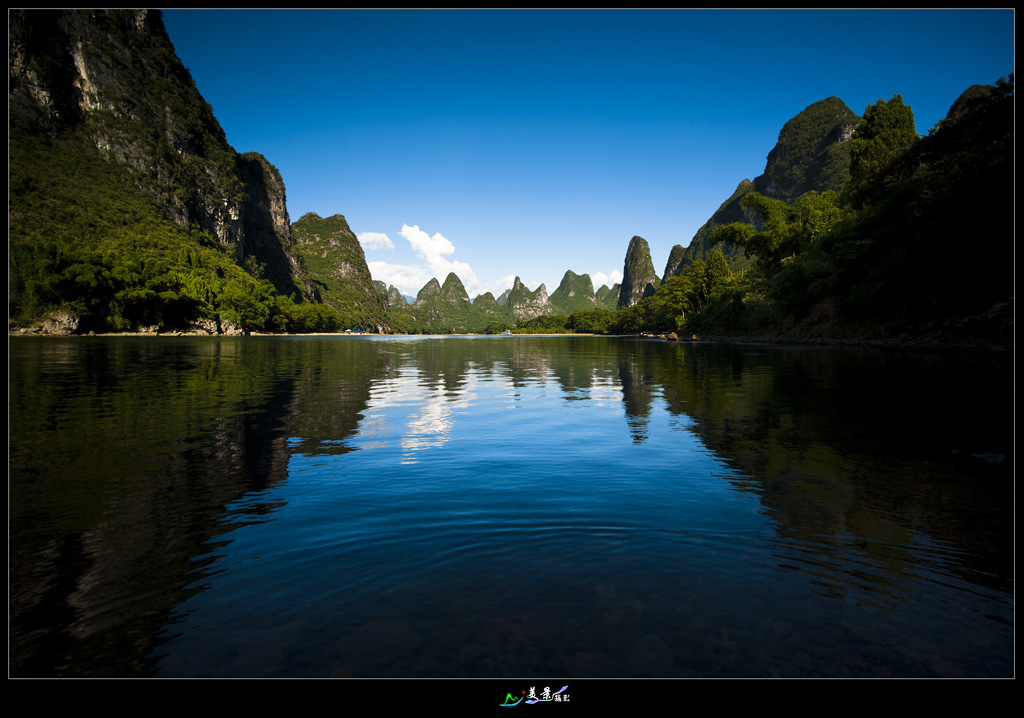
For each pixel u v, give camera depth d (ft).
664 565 11.25
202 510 14.78
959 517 14.14
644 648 8.34
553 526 13.48
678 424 28.17
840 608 9.53
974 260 86.17
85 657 8.30
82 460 20.35
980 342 76.89
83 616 9.37
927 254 94.38
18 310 202.08
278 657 8.29
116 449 22.24
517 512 14.52
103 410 32.12
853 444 22.89
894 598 9.87
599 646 8.38
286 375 56.70
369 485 17.16
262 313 316.60
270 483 17.39
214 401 36.32
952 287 90.48
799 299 149.79
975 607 9.57
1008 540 12.62
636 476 18.12
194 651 8.45
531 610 9.44
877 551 11.96
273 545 12.38
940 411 30.78
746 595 9.98
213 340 192.24
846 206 164.76
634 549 12.07
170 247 331.98
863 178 150.30
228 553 11.95
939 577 10.73
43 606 9.67
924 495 15.97
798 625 8.99
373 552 11.96
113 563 11.45
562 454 21.53
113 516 14.33
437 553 11.89
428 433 26.03
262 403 35.70
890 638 8.64
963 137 89.61
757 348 119.75
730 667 7.92
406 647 8.43
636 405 35.55
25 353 88.07
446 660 8.11
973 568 11.15
